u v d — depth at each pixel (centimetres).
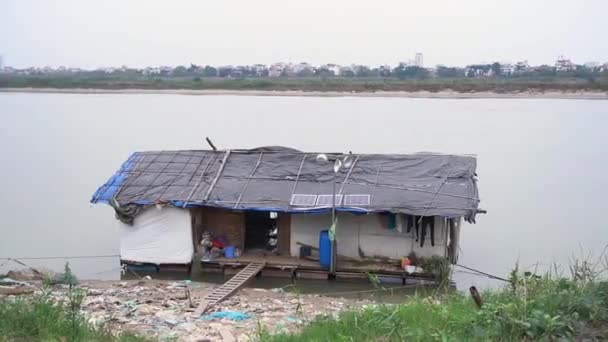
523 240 2797
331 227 2170
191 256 2288
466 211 2077
